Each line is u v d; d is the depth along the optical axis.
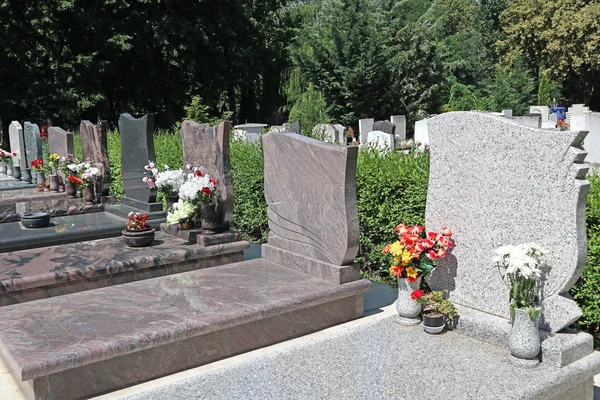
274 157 5.59
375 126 20.94
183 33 27.33
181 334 3.99
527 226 3.81
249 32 31.44
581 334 3.68
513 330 3.56
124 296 4.76
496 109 35.88
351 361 3.62
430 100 30.95
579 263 3.57
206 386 3.30
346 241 4.89
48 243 6.28
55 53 25.58
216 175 6.12
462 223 4.24
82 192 9.02
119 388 3.80
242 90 35.50
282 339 4.60
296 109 28.30
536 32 34.81
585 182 3.53
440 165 4.35
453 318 4.13
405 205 5.95
